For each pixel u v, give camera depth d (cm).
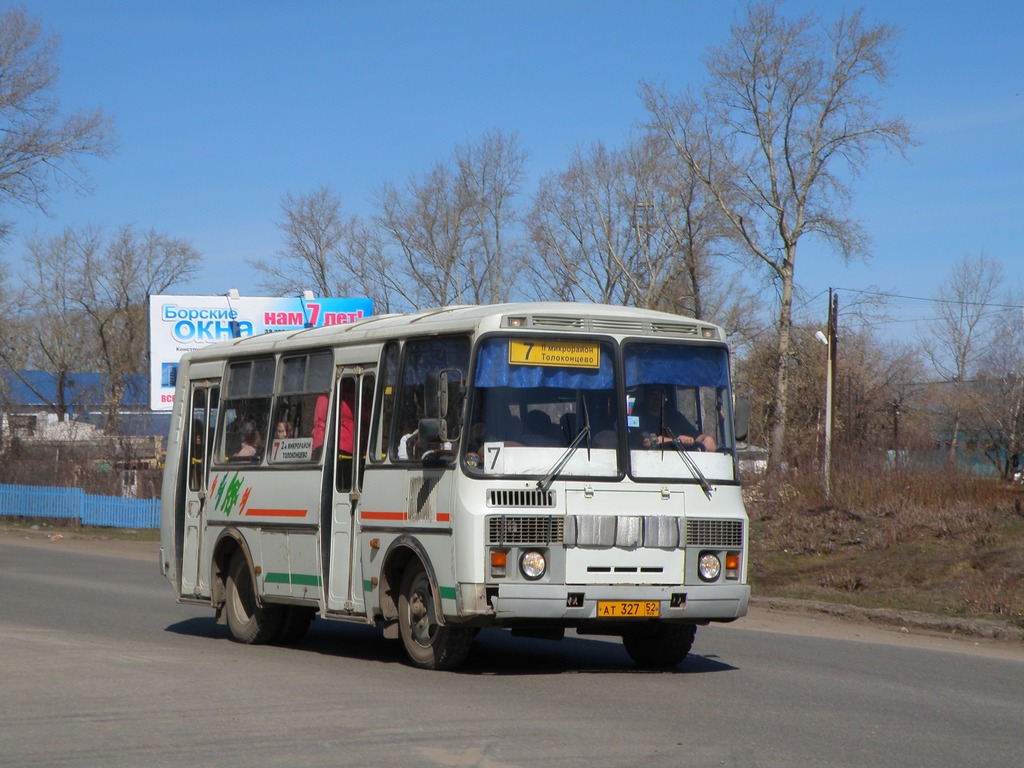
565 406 1069
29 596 1906
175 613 1711
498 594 1016
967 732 862
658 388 1105
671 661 1164
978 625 1689
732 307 5275
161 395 4312
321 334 1310
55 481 4444
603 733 813
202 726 822
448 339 1102
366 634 1502
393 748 754
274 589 1318
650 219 5291
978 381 6362
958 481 2642
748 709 932
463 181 5538
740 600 1095
